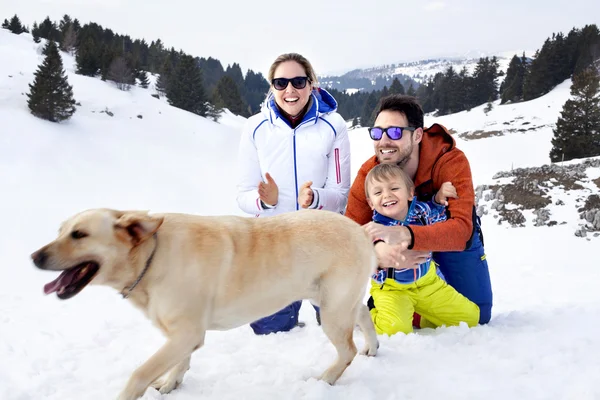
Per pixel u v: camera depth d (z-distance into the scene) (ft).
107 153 139.33
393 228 11.73
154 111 196.85
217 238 9.91
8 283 45.78
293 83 15.44
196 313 9.52
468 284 14.62
